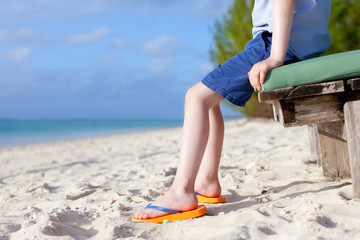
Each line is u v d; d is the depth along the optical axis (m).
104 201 2.42
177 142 7.84
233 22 9.19
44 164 5.95
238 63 1.83
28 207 2.36
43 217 1.89
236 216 1.64
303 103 1.71
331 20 7.79
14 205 2.61
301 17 1.83
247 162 3.48
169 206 1.76
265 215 1.65
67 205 2.42
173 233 1.58
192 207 1.78
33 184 3.45
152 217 1.75
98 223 1.83
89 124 45.78
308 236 1.35
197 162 1.79
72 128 32.41
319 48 1.89
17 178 4.39
